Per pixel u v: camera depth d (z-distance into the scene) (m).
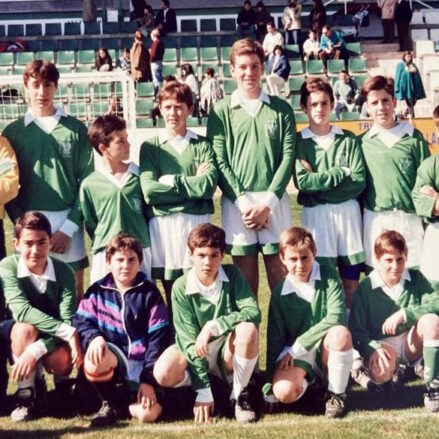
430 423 4.95
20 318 5.33
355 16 25.45
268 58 22.72
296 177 6.21
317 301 5.38
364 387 5.72
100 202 5.98
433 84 22.12
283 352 5.42
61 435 4.89
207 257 5.23
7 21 27.86
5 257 6.04
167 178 5.95
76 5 28.14
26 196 6.18
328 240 6.23
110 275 5.48
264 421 5.11
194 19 25.88
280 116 6.19
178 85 6.07
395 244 5.50
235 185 6.08
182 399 5.54
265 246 6.19
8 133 6.24
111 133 5.90
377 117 6.23
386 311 5.60
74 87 15.04
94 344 5.09
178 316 5.33
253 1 27.95
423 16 26.64
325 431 4.85
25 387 5.27
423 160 6.20
